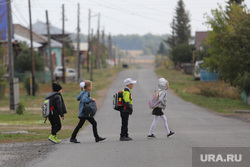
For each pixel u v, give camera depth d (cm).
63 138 4119
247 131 4422
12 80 8681
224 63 10344
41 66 18588
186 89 14262
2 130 5153
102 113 7656
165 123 3741
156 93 3691
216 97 11462
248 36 10062
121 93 3569
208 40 11225
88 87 3469
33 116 7469
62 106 3506
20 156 3009
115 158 2708
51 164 2612
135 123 5638
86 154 2897
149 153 2853
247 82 9081
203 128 4834
